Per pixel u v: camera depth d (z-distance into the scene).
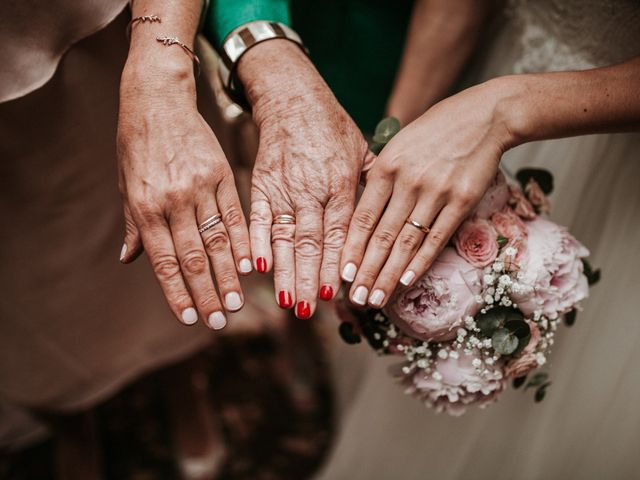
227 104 0.99
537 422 1.09
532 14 1.02
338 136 0.82
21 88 0.99
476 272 0.78
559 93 0.79
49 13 0.95
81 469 1.63
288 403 1.85
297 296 0.78
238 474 1.70
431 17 1.07
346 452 1.34
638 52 0.89
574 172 1.01
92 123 1.17
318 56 1.24
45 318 1.31
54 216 1.20
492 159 0.79
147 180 0.78
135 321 1.43
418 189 0.77
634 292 0.98
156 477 1.71
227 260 0.78
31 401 1.43
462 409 0.85
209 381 1.88
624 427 1.02
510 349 0.79
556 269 0.81
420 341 0.84
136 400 1.88
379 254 0.78
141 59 0.83
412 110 1.14
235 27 0.91
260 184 0.82
